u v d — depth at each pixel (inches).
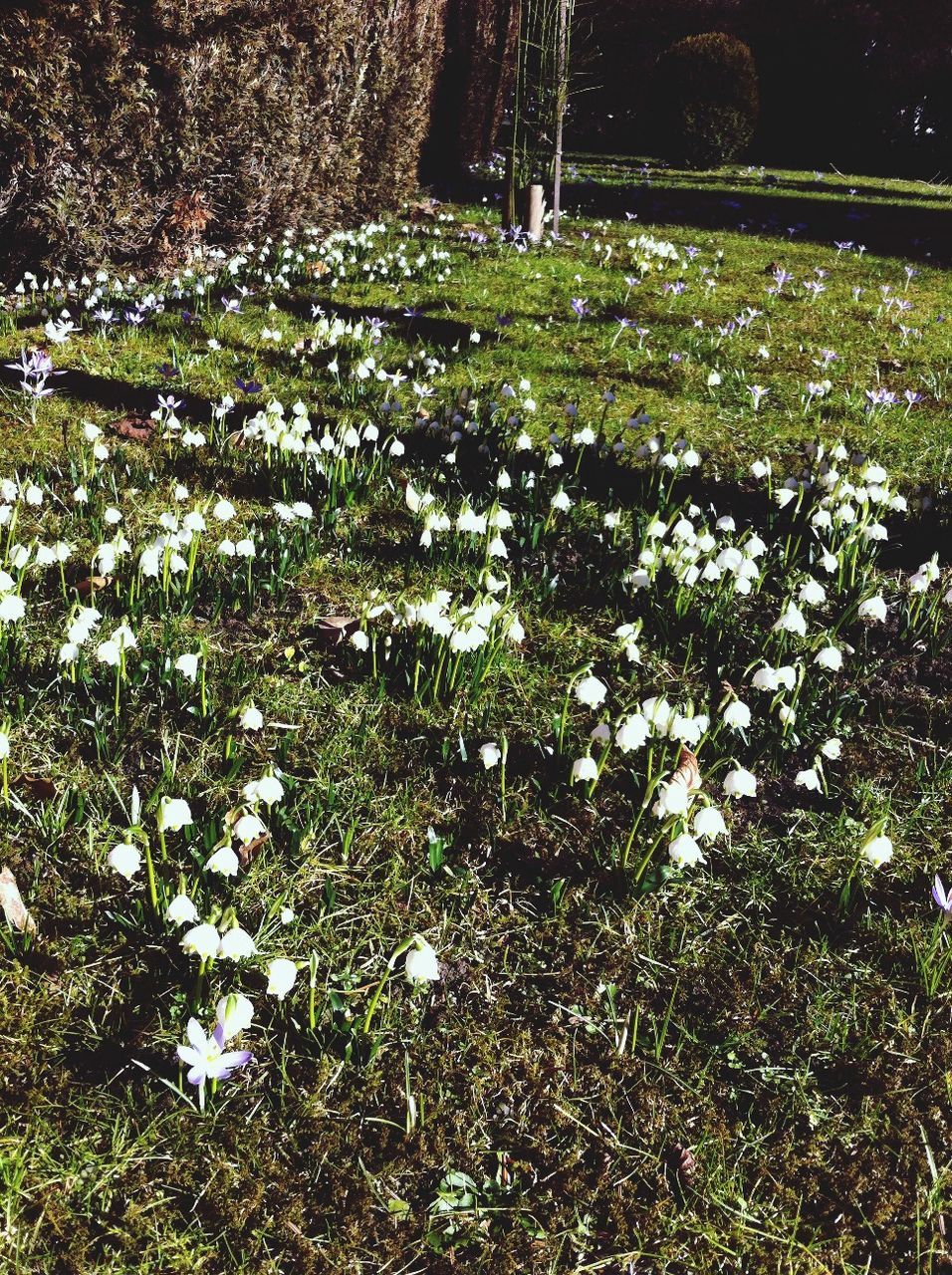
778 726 117.3
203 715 110.1
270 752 108.4
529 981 87.5
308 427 166.9
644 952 90.6
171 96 267.6
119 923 85.2
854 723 123.1
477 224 434.3
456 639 111.0
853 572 147.1
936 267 406.6
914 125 836.6
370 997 84.1
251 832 88.3
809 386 223.6
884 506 169.9
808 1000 87.0
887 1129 76.9
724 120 722.8
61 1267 64.2
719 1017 85.1
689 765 104.5
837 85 851.4
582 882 97.1
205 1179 69.9
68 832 95.0
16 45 226.5
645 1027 84.2
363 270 321.7
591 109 924.0
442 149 579.2
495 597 141.6
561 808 105.3
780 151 890.7
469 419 193.9
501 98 732.7
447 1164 73.0
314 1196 70.2
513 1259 67.8
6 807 96.7
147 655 118.0
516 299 307.3
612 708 121.9
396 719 116.1
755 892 97.2
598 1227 70.4
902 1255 69.4
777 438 210.8
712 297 328.2
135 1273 64.4
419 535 153.5
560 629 136.5
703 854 101.3
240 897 90.4
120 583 130.3
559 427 203.5
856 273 383.2
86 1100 73.2
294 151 335.3
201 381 210.8
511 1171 73.3
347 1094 76.4
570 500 160.4
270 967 75.5
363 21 373.4
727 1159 74.5
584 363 251.8
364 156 404.5
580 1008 85.3
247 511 159.3
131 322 227.1
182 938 85.4
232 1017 69.2
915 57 821.9
